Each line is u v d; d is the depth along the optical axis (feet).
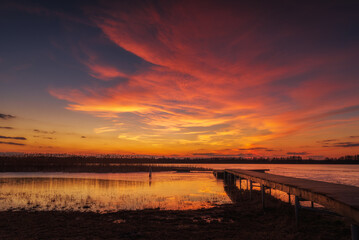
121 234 29.76
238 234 29.30
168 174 154.40
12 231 31.22
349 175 180.86
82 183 95.14
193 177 134.21
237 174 77.82
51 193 68.39
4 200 57.31
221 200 57.67
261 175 57.41
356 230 19.47
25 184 91.09
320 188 30.76
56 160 282.56
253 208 45.60
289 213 39.32
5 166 213.05
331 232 28.71
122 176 131.95
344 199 22.67
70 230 31.60
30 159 265.13
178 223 35.35
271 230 31.09
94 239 27.76
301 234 28.02
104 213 42.68
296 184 35.63
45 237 28.55
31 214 41.83
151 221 36.63
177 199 58.85
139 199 58.70
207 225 34.01
